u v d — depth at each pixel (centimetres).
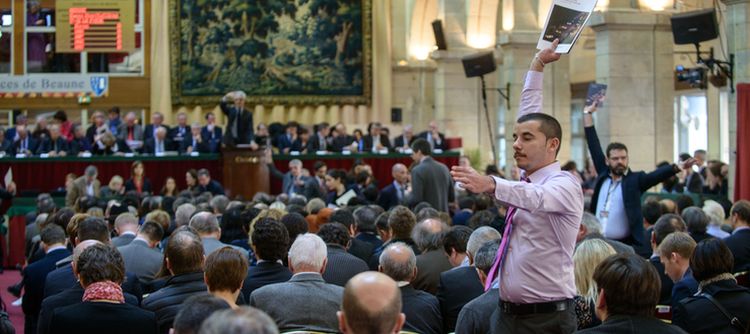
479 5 2345
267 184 1816
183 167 1870
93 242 614
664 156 1630
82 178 1616
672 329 405
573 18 513
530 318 467
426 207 908
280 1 2541
